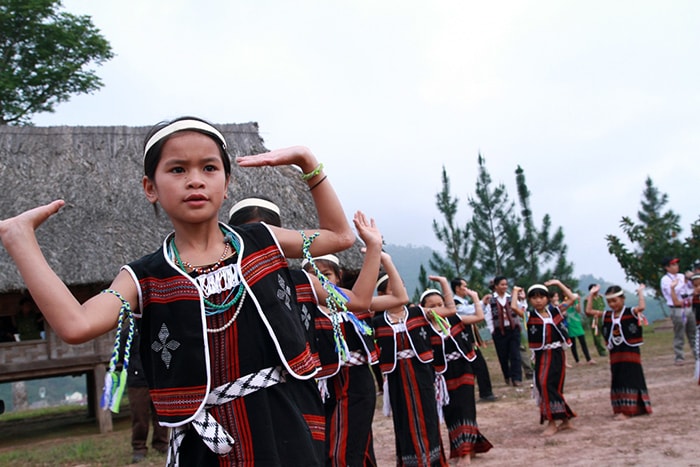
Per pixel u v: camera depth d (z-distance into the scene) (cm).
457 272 2591
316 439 204
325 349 414
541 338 827
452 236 2592
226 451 188
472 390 720
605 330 898
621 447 701
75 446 1018
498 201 2666
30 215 183
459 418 704
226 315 196
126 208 1341
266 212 347
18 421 1686
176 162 199
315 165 230
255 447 189
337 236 233
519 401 1114
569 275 2606
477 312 744
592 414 922
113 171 1403
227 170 214
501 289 1338
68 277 1184
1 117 2341
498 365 1778
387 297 435
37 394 5262
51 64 2356
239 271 200
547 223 2641
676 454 646
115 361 180
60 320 173
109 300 187
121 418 1414
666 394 1021
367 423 507
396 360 626
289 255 226
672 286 1373
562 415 812
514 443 781
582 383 1252
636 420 845
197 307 193
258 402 193
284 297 207
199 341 190
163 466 811
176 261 202
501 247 2655
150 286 196
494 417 982
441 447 626
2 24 2258
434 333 695
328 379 506
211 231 207
